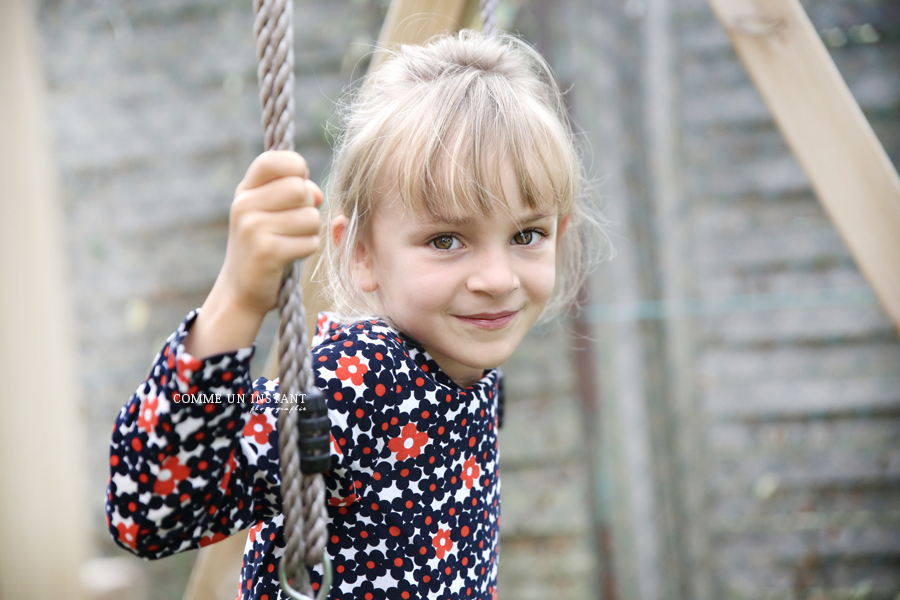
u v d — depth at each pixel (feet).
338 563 2.91
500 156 2.90
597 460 7.45
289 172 2.38
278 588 2.96
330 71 7.82
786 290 7.96
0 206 2.65
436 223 2.88
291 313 2.44
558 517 7.63
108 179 8.08
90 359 8.14
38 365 2.71
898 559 7.97
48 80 8.00
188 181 8.04
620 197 7.51
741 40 4.19
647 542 7.73
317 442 2.42
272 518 2.92
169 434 2.38
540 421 7.64
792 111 4.16
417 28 4.22
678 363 7.98
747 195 7.97
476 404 3.27
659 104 7.94
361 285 3.14
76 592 2.78
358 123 3.28
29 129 2.68
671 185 7.96
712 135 7.98
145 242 8.10
